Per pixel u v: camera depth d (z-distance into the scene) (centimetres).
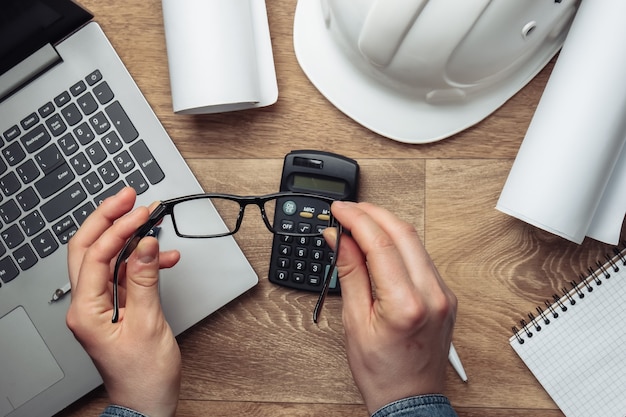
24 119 64
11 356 64
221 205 66
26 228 63
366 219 49
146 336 51
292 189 64
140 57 67
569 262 65
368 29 60
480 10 56
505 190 60
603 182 58
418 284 50
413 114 66
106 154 63
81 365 64
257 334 65
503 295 65
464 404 64
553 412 64
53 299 63
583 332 63
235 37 61
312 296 65
